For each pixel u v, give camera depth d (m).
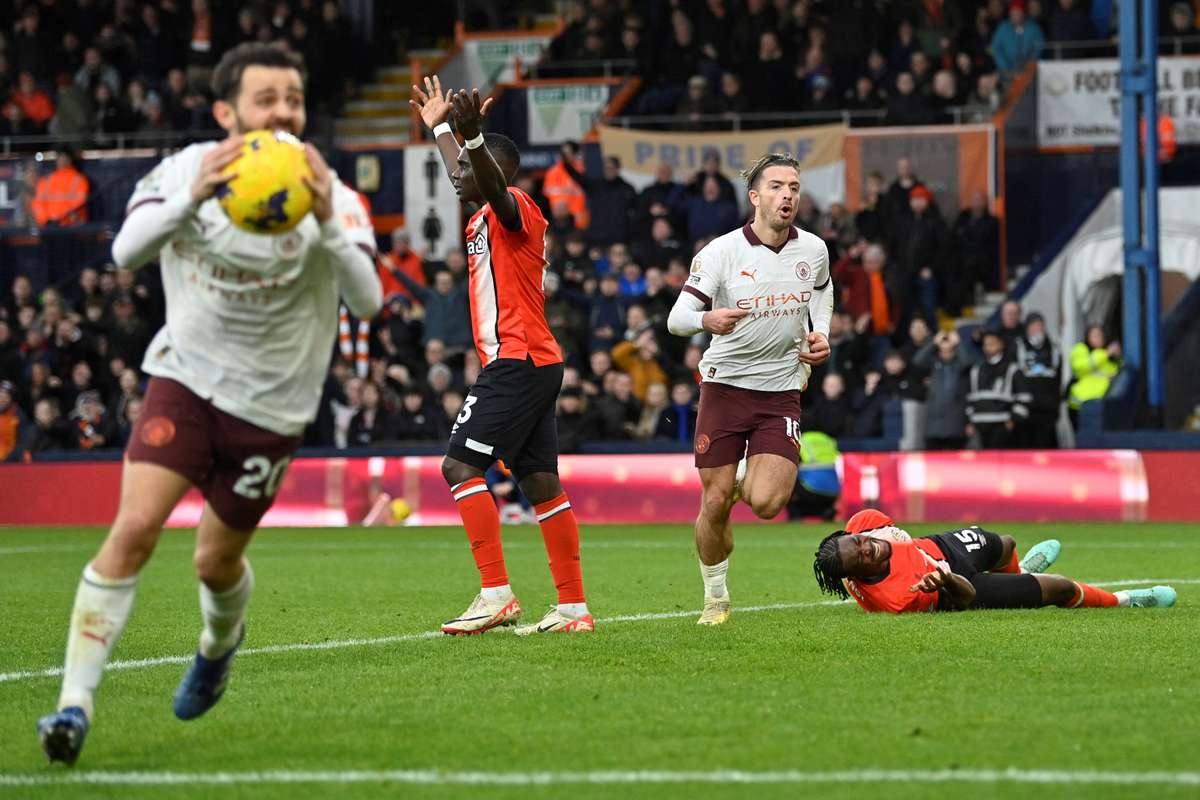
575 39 65.38
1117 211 55.22
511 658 16.80
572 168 55.62
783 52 60.28
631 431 46.38
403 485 46.28
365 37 71.19
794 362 19.38
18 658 18.08
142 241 11.27
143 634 20.03
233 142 11.19
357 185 61.53
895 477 43.69
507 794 10.64
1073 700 13.79
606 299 49.66
